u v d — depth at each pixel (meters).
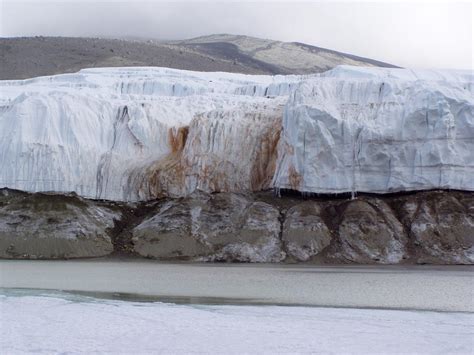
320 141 125.25
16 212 129.38
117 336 55.97
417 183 122.06
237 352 51.19
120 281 90.69
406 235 117.12
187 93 184.25
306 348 52.41
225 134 137.88
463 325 61.12
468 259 112.38
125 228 131.00
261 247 118.50
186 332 57.44
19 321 61.88
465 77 168.75
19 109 146.12
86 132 146.62
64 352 51.00
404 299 75.94
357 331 58.38
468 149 121.88
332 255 115.50
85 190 140.75
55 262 116.50
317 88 131.38
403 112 124.31
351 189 124.44
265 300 75.06
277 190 129.25
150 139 146.88
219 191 134.88
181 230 123.50
